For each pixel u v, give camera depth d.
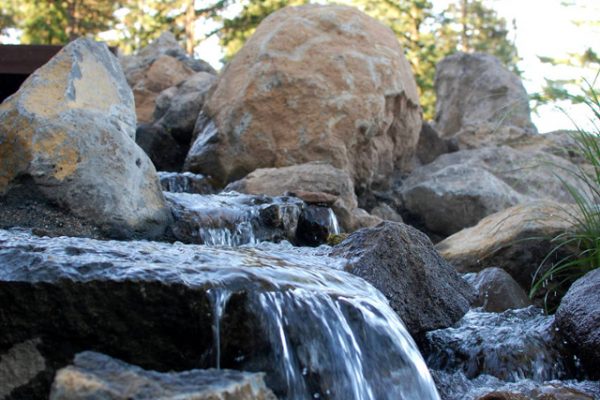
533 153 10.35
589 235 5.95
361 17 9.59
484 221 7.11
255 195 6.81
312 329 3.49
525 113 13.25
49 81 5.64
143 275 3.26
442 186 9.10
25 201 5.29
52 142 5.37
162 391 2.65
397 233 4.59
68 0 25.06
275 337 3.39
